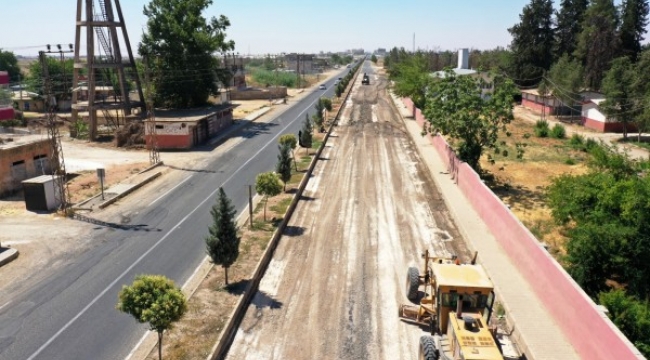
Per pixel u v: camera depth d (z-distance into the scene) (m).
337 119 59.47
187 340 14.27
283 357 13.62
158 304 12.30
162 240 22.27
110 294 17.38
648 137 48.47
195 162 37.78
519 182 31.92
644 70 50.78
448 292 12.70
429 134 43.53
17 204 27.55
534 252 17.27
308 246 21.22
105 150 42.19
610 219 18.48
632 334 13.88
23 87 74.75
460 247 21.25
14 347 14.28
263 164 36.84
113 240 22.28
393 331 14.86
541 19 82.25
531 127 54.94
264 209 24.47
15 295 17.30
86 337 14.77
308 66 160.12
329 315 15.73
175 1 54.94
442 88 31.47
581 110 59.94
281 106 74.62
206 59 56.53
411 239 22.09
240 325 15.17
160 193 29.59
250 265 19.06
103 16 45.59
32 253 20.80
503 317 15.94
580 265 17.69
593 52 72.94
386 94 89.00
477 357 10.72
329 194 28.88
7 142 31.83
